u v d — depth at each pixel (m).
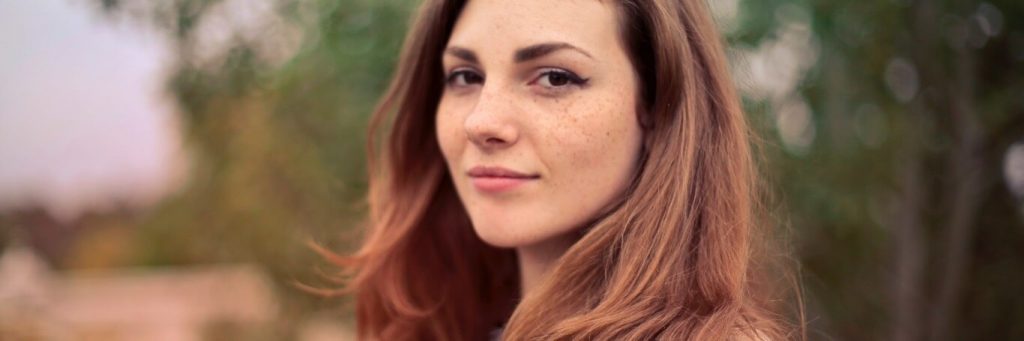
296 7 1.90
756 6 1.79
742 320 1.01
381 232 1.38
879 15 1.82
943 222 1.95
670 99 1.04
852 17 1.82
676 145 1.03
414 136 1.35
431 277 1.43
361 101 1.95
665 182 1.02
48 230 8.22
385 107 1.39
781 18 1.82
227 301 4.02
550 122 1.01
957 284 1.92
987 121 1.89
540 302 1.03
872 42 1.87
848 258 2.07
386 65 1.88
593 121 1.01
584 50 1.00
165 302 4.62
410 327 1.44
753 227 1.19
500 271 1.47
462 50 1.06
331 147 2.07
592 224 1.08
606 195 1.04
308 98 2.04
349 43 1.89
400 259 1.40
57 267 7.93
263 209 2.63
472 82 1.10
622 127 1.03
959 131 1.87
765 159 1.32
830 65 1.85
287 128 2.15
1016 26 1.83
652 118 1.07
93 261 7.57
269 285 3.00
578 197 1.03
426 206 1.38
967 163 1.86
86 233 8.37
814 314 1.99
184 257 4.53
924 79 1.88
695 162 1.05
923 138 1.90
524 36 1.00
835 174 1.90
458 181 1.12
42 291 3.79
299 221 2.43
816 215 1.92
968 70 1.83
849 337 2.09
